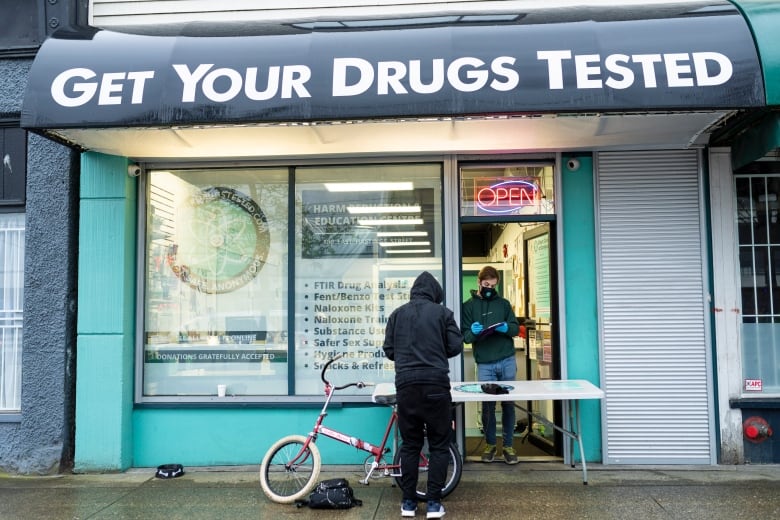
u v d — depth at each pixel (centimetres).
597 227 583
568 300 584
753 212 586
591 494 494
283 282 607
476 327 560
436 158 595
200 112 478
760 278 582
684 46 469
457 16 536
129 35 526
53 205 593
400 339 459
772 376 576
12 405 606
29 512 470
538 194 596
